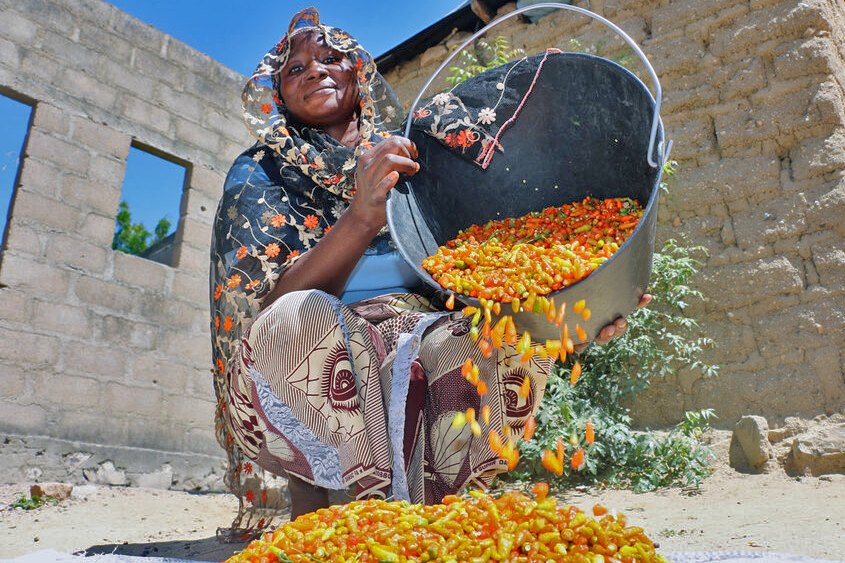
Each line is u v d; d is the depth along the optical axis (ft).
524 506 4.49
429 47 22.53
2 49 21.11
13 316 19.84
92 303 21.74
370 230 6.49
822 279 14.19
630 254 5.54
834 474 12.24
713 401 14.73
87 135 22.72
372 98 8.64
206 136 26.58
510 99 7.67
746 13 16.46
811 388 13.67
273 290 7.00
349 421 5.58
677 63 17.11
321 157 7.74
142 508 16.10
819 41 15.40
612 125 7.16
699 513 10.73
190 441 23.45
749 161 15.64
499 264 6.19
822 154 14.82
